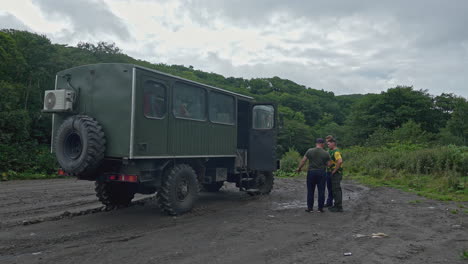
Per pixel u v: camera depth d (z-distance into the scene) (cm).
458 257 470
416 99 6297
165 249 495
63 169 676
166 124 743
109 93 688
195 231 609
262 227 645
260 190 1128
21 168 1692
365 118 6362
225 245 519
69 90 726
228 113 983
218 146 928
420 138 4278
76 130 665
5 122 1850
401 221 712
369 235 589
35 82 2388
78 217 726
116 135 675
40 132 2280
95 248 498
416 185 1366
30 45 2469
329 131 7938
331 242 542
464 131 5812
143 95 686
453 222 705
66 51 2881
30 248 498
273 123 1080
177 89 781
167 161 755
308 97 11944
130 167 691
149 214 766
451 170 1562
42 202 916
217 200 1005
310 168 819
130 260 445
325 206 897
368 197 1090
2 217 716
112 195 823
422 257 469
